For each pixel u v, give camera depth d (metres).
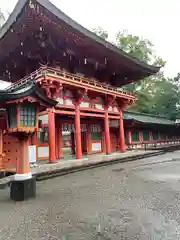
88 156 16.62
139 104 38.97
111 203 5.04
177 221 3.81
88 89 14.95
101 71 19.34
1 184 7.18
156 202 5.03
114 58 16.61
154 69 20.47
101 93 16.80
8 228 3.71
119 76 21.41
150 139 27.98
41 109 6.35
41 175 8.84
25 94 5.30
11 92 5.68
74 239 3.20
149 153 17.95
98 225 3.72
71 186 7.16
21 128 5.44
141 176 8.75
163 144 29.67
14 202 5.28
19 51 14.43
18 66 16.88
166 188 6.50
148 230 3.46
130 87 38.06
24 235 3.41
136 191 6.21
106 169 11.09
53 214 4.36
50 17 10.93
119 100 20.02
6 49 14.12
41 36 12.41
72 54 15.01
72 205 4.95
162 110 40.50
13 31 12.06
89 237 3.25
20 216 4.28
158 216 4.09
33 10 10.34
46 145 15.76
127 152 19.62
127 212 4.36
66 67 15.91
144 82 39.16
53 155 12.66
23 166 5.70
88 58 16.19
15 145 10.32
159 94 39.50
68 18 11.59
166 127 31.02
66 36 12.84
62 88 13.84
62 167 10.34
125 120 23.09
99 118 20.52
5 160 9.99
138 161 14.32
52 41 13.12
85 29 12.82
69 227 3.67
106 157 15.27
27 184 5.58
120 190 6.39
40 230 3.59
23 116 5.57
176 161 13.84
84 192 6.25
